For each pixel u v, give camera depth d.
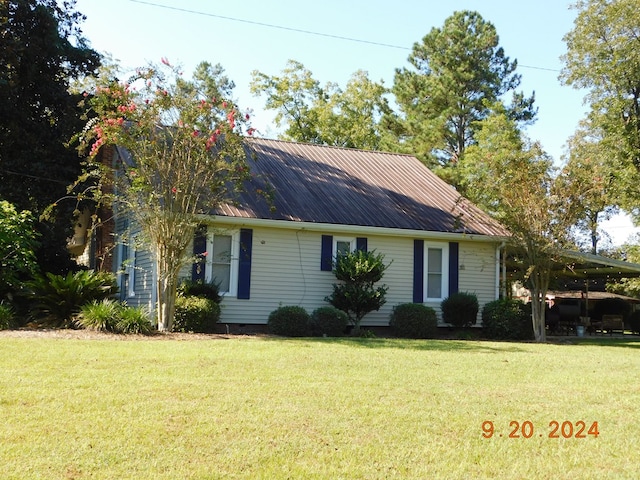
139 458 4.89
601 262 18.16
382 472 4.79
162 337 12.63
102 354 9.43
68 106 22.50
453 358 10.82
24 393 6.70
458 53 39.56
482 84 39.25
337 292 16.66
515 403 7.15
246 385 7.57
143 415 6.04
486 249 19.42
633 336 22.88
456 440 5.66
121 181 14.26
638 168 31.14
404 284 18.39
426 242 18.73
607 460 5.27
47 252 22.28
